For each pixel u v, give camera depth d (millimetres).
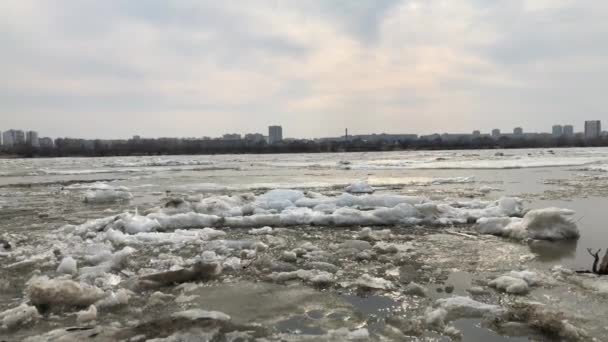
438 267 7055
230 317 5062
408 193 18547
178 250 8477
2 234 10367
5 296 5934
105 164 59625
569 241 8836
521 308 4996
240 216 11898
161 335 4562
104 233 9867
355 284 6195
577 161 46625
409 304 5434
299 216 11391
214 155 114000
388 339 4445
